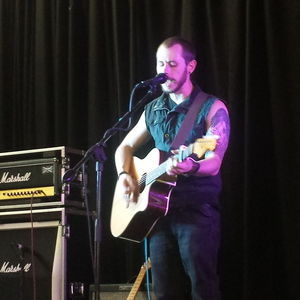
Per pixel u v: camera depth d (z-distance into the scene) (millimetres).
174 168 2035
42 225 2910
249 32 2924
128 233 2408
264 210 2797
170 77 2322
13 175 3023
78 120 3541
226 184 2924
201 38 3152
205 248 2141
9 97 3834
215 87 3076
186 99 2355
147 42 3359
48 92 3707
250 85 2879
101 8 3570
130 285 2721
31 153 3016
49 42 3773
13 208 2984
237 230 2857
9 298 2879
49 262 2836
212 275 2150
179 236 2197
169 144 2363
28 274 2867
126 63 3398
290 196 2721
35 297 2822
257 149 2840
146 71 3336
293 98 2785
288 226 2707
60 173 2943
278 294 2736
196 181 2207
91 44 3547
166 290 2248
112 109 3488
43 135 3650
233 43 2980
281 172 2758
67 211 2906
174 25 3271
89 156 2348
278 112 2799
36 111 3703
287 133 2770
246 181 2805
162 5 3350
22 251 2904
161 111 2424
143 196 2307
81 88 3590
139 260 3141
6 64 3865
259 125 2867
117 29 3432
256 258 2744
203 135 2264
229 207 2881
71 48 3607
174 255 2266
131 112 2342
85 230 3070
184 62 2348
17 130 3816
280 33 2857
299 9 2836
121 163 2549
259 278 2732
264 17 2953
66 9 3723
